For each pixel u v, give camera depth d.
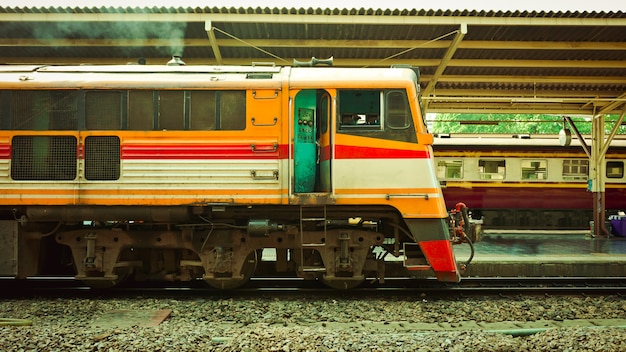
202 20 9.11
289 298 7.07
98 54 10.89
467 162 17.39
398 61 11.20
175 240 7.05
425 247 6.55
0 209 6.76
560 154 17.52
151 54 10.91
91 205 6.68
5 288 7.59
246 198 6.52
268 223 6.73
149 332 4.93
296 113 6.66
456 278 6.59
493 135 18.08
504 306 6.67
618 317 6.31
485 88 13.07
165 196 6.54
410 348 4.36
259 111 6.60
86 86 6.64
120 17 9.01
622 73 12.02
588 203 17.47
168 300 6.84
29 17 8.98
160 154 6.58
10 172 6.62
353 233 6.95
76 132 6.62
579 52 10.81
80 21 9.03
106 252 6.98
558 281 8.34
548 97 13.33
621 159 17.78
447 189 17.34
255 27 9.71
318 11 9.13
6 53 10.76
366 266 7.13
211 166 6.55
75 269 7.70
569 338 4.60
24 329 4.94
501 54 10.99
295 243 7.02
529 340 4.73
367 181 6.56
